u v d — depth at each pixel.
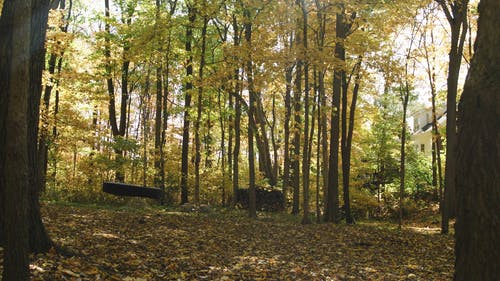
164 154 21.39
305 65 14.26
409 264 9.25
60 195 17.48
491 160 3.57
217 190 22.11
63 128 19.38
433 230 15.36
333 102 16.42
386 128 24.08
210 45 21.58
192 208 16.50
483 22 3.76
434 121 22.19
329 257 9.63
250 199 15.99
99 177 18.62
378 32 14.30
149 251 8.21
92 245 7.85
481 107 3.68
